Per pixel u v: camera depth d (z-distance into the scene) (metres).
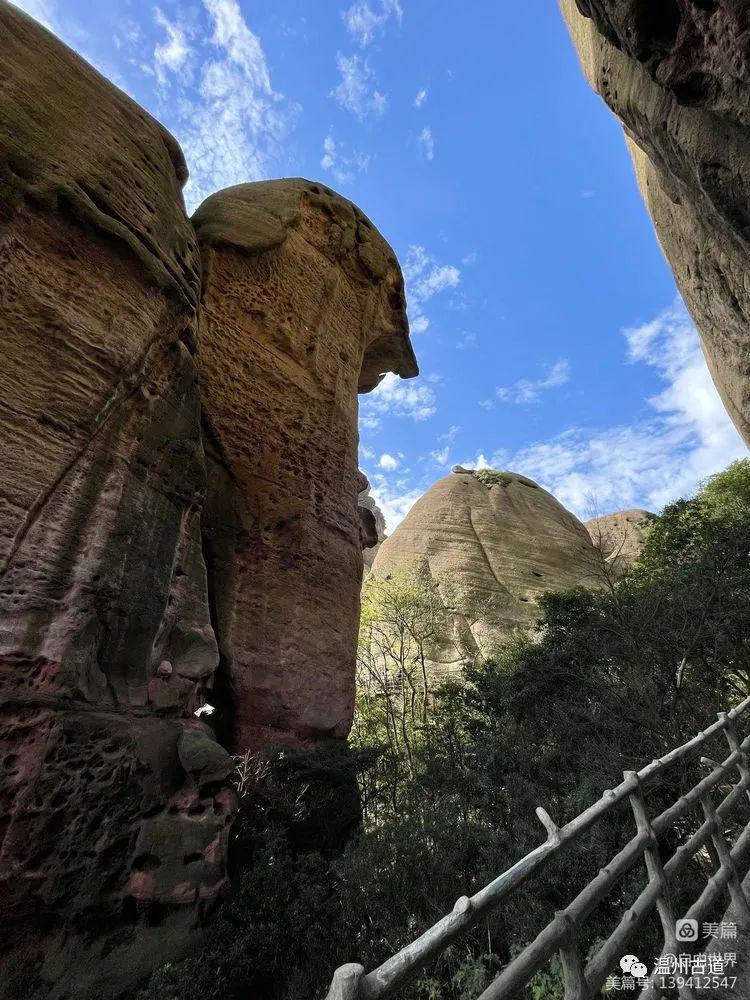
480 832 5.25
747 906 2.91
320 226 13.47
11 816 4.01
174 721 5.50
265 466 9.77
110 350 5.76
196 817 5.02
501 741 8.49
